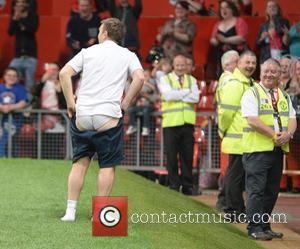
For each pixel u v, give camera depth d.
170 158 26.23
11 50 34.22
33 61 32.47
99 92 16.39
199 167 27.83
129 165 29.16
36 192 20.27
